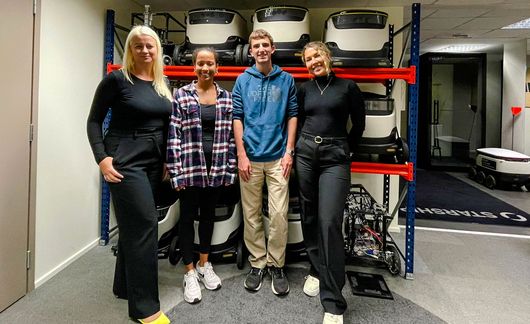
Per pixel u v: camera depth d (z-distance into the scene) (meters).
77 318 1.67
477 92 6.19
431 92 6.34
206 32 2.31
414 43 2.10
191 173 1.79
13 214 1.75
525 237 2.91
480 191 4.76
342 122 1.79
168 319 1.66
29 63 1.82
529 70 5.74
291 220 2.29
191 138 1.79
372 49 2.11
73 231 2.31
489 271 2.25
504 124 5.73
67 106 2.19
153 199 1.59
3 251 1.69
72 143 2.26
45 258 2.03
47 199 2.03
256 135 1.87
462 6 3.21
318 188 1.81
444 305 1.84
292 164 1.92
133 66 1.57
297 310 1.77
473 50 5.99
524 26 4.27
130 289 1.59
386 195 2.96
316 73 1.79
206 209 1.96
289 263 2.34
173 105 1.71
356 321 1.69
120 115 1.54
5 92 1.66
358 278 2.12
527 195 4.52
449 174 6.05
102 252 2.47
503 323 1.68
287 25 2.19
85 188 2.44
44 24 1.94
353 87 1.80
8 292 1.74
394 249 2.27
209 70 1.79
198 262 2.13
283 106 1.88
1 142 1.65
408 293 1.96
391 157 2.22
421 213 3.64
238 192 2.35
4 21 1.63
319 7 2.96
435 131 6.45
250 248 2.06
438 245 2.71
